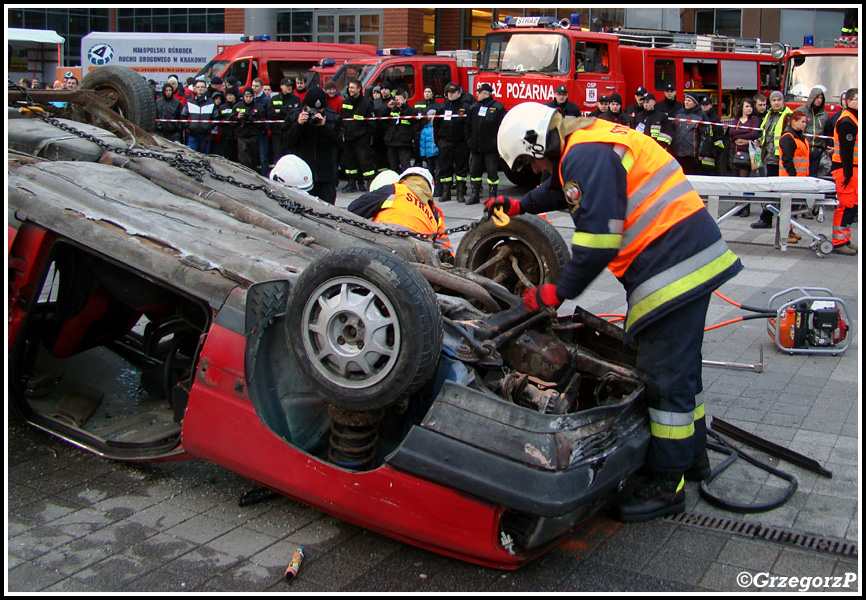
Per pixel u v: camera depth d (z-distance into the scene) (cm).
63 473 415
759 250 1002
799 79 1738
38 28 2788
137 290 434
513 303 420
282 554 349
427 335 315
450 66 1733
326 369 335
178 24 2750
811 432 477
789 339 613
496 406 322
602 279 834
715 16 2216
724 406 516
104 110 582
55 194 418
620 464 343
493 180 1387
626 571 342
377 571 339
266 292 359
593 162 344
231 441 362
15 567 332
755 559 351
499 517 320
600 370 392
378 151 1533
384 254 324
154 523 371
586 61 1523
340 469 338
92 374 512
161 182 489
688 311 358
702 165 1355
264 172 1441
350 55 1886
